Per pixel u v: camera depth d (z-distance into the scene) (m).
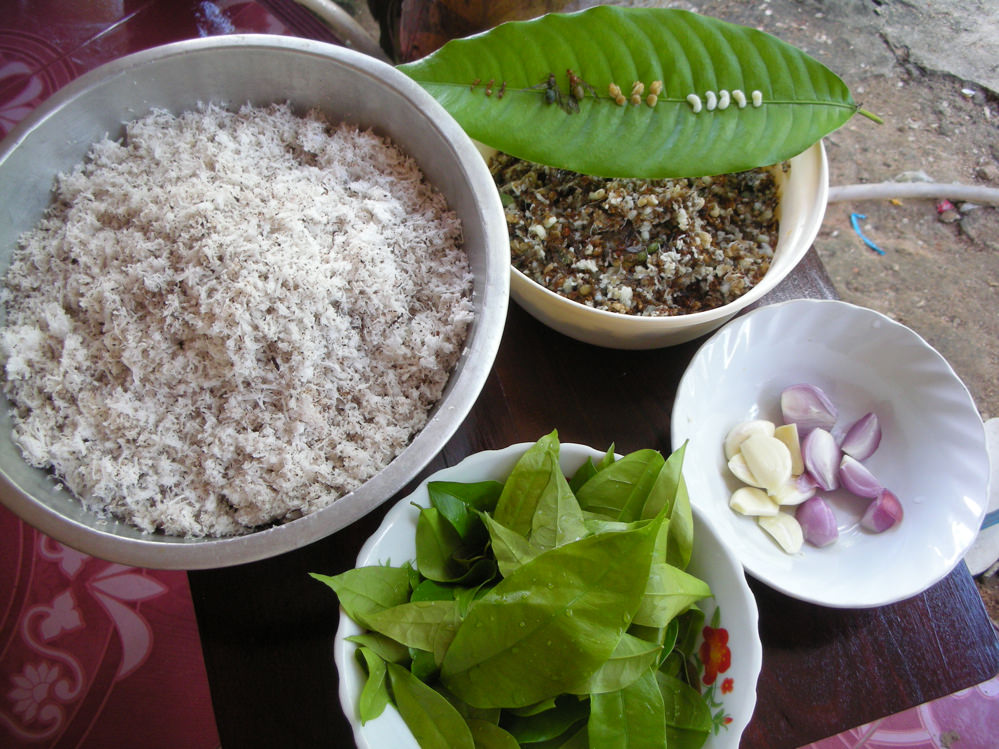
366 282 0.37
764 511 0.42
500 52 0.41
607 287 0.42
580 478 0.36
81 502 0.36
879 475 0.43
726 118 0.41
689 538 0.33
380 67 0.39
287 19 0.58
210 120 0.41
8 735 0.60
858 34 0.77
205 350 0.37
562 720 0.32
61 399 0.37
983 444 0.40
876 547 0.41
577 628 0.29
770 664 0.38
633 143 0.41
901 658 0.39
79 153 0.40
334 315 0.37
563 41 0.40
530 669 0.30
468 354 0.35
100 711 0.60
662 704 0.30
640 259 0.42
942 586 0.40
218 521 0.36
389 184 0.41
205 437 0.36
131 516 0.36
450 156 0.38
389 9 0.57
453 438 0.42
